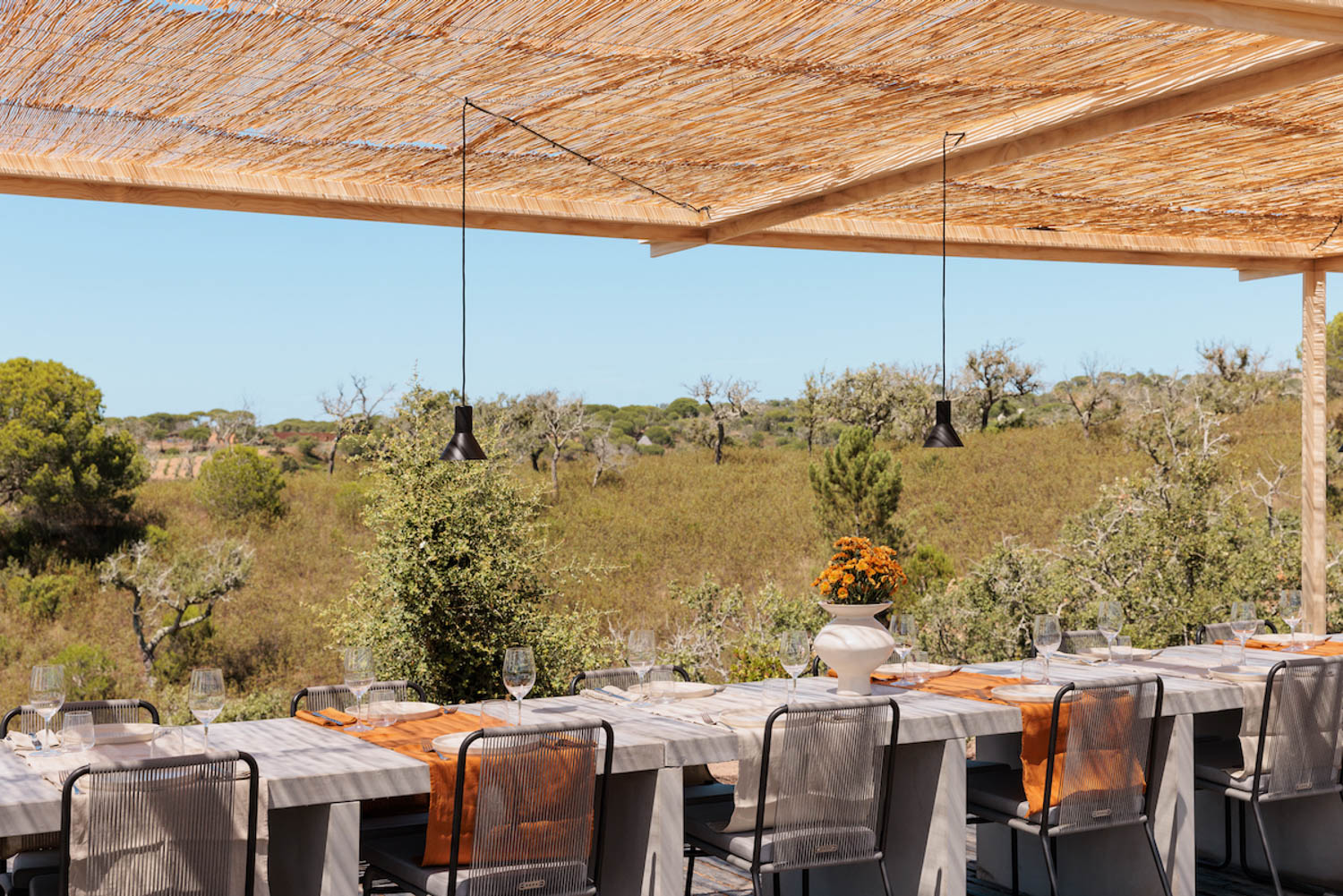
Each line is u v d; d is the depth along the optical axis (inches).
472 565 296.0
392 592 291.6
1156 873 154.1
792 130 163.0
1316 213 231.9
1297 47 133.3
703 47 129.6
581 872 119.6
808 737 129.0
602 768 123.3
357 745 125.1
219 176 168.6
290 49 126.5
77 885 97.7
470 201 187.8
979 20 124.8
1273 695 152.9
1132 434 571.2
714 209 208.8
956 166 172.7
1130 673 169.6
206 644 474.9
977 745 178.9
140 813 100.1
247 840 106.3
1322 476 266.4
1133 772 145.6
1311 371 266.2
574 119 154.6
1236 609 176.4
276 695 436.1
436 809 117.5
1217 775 159.9
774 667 283.7
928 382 652.7
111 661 457.4
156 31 120.3
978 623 402.6
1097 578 400.8
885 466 500.1
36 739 123.1
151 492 503.8
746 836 132.3
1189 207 224.2
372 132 156.3
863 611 154.6
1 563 466.0
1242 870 179.2
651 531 552.1
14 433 473.7
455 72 135.1
